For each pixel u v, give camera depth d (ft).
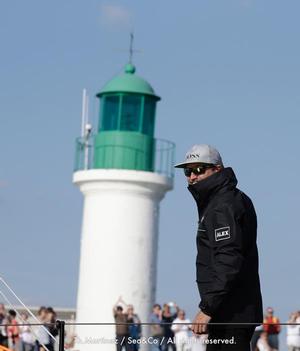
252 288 44.11
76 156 175.01
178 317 127.44
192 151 44.96
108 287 169.68
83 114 174.81
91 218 172.04
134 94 175.52
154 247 172.55
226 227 43.14
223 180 44.01
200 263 44.27
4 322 112.47
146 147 174.19
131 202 170.71
